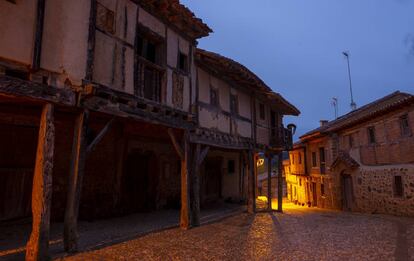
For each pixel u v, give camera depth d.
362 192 16.81
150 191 12.38
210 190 16.05
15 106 6.91
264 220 11.64
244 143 13.39
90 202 9.73
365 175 16.56
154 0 7.96
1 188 7.70
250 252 6.55
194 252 6.43
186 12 8.81
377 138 15.59
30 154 8.39
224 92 12.26
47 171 5.18
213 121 11.15
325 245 7.41
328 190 20.56
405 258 6.21
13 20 4.93
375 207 15.67
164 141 13.27
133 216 10.77
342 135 19.27
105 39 6.62
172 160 13.71
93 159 10.04
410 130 13.20
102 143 10.36
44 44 5.34
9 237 6.84
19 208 8.03
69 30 5.79
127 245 6.76
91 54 6.16
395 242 7.82
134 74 7.39
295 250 6.83
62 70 5.58
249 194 13.63
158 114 7.98
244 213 13.45
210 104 11.08
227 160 17.91
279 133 16.02
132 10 7.50
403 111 13.54
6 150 7.89
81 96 5.82
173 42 9.11
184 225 8.88
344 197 18.70
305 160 25.38
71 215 5.78
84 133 5.88
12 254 5.65
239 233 8.73
